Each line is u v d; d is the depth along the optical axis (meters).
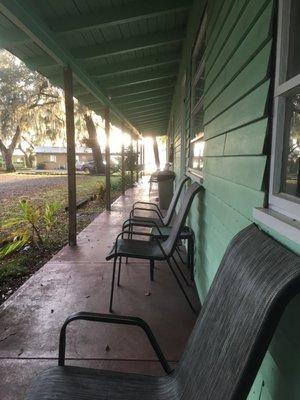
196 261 3.10
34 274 3.40
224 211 1.92
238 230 1.58
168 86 7.04
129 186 12.96
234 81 1.69
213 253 2.24
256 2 1.34
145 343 2.17
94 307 2.66
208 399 0.97
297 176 1.19
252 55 1.37
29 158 38.62
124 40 4.14
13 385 1.76
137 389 1.25
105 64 4.92
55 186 14.67
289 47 1.12
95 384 1.25
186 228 3.36
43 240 4.84
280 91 1.12
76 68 4.36
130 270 3.52
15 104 22.69
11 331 2.30
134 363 1.96
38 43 3.17
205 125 2.65
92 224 5.88
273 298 0.81
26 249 4.50
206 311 1.30
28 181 17.80
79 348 2.10
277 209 1.15
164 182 7.40
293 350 0.93
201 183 2.89
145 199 9.37
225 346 1.01
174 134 7.72
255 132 1.33
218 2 2.17
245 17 1.50
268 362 1.12
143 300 2.80
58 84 5.02
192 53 3.71
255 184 1.33
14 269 3.62
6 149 27.75
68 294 2.91
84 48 4.11
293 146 1.18
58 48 3.63
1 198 10.38
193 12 3.52
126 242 3.00
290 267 0.84
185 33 4.32
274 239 1.09
